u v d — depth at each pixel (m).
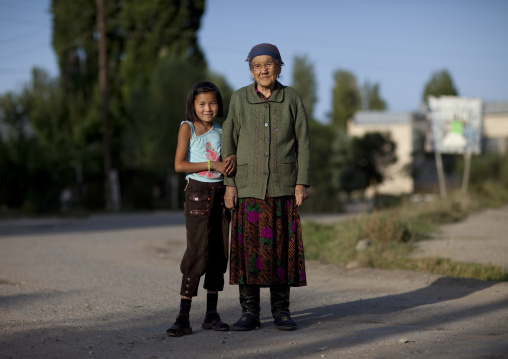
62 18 34.22
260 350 3.55
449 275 6.62
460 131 19.23
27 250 10.17
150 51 34.56
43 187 24.69
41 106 29.69
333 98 71.00
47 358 3.43
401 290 5.87
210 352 3.53
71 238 12.61
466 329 3.99
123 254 9.68
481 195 20.88
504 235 10.31
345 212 22.61
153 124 31.16
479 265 6.89
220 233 4.22
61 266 8.05
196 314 4.80
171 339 3.90
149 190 30.97
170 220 20.30
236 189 4.23
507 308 4.73
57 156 25.56
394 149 39.66
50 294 5.78
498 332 3.86
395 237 9.01
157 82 31.72
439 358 3.23
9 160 23.95
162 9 34.94
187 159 4.22
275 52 4.24
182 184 33.41
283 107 4.26
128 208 28.72
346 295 5.64
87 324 4.40
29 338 3.93
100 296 5.67
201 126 4.27
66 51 34.16
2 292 5.89
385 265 7.33
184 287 4.09
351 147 40.56
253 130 4.22
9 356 3.47
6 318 4.62
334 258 8.03
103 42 27.81
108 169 27.44
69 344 3.76
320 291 5.90
